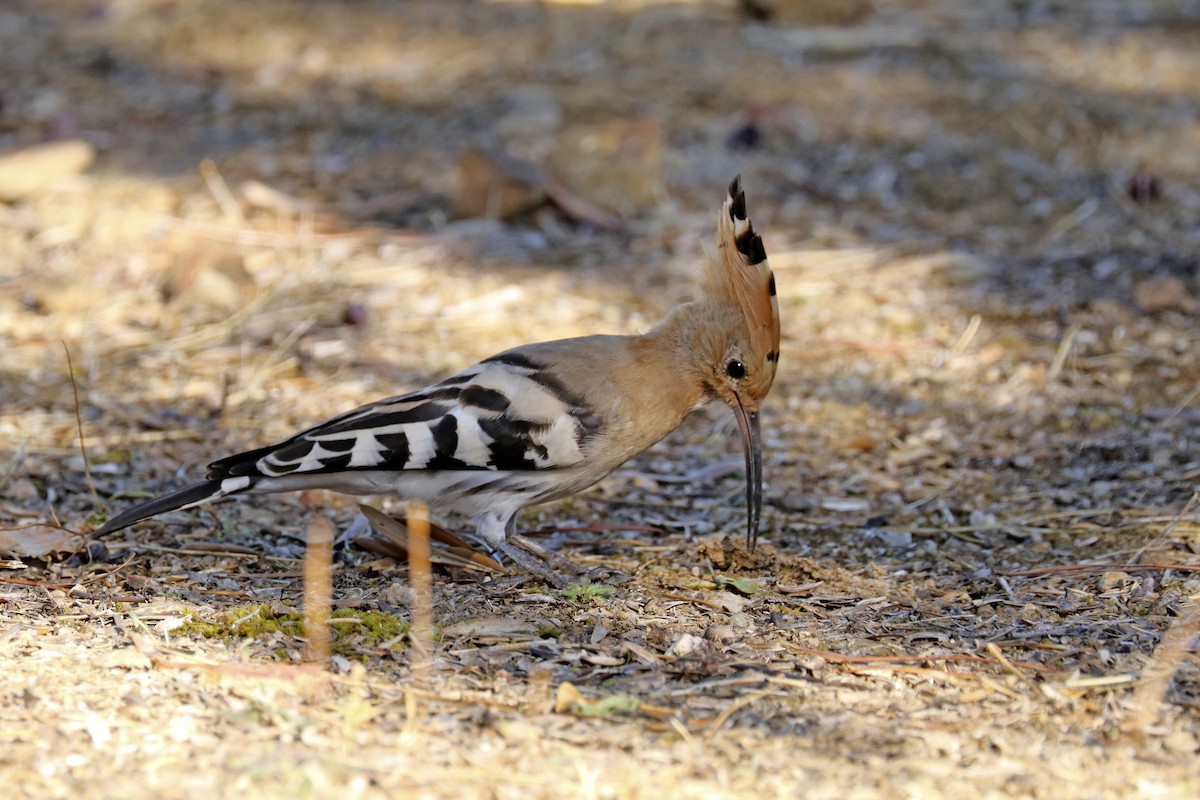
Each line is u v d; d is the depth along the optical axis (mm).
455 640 7680
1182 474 10195
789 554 9117
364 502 10086
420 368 12234
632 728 6660
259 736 6453
